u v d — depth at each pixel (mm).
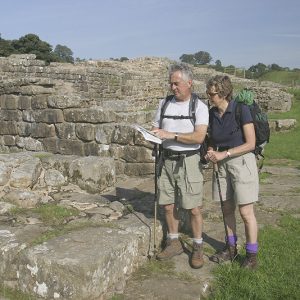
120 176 8148
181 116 4309
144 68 33188
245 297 3969
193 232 4527
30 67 20359
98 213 5254
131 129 8156
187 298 3896
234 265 4504
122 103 15039
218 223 5879
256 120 4215
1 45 44281
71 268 3596
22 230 4488
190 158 4359
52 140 8906
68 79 21734
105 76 24250
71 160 6684
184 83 4242
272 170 10133
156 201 4637
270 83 40094
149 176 8133
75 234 4301
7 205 5293
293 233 5656
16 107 9250
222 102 4301
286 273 4453
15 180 5879
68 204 5621
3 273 3980
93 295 3664
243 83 38656
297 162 11680
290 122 18156
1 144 9477
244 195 4285
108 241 4121
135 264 4387
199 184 4406
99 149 8477
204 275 4340
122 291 3959
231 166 4320
